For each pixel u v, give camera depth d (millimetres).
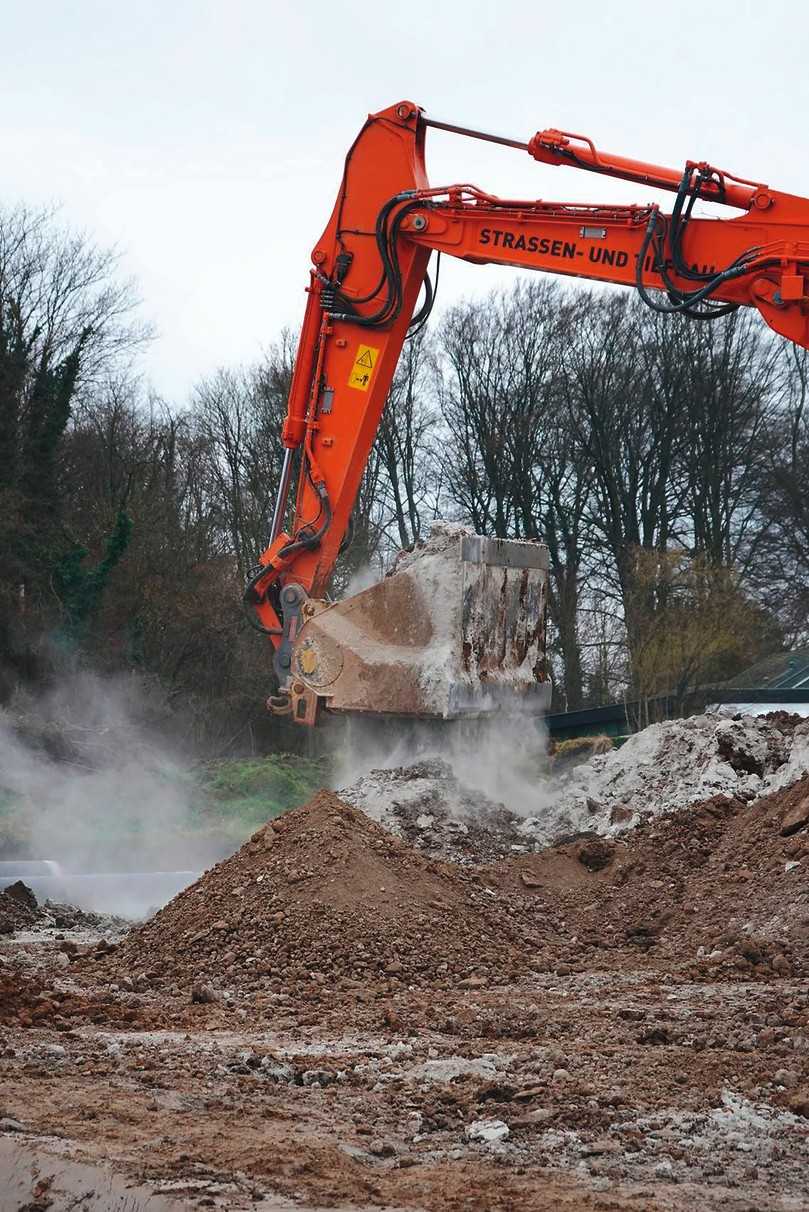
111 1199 5875
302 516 16562
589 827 15266
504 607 15953
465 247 15531
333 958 11469
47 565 34062
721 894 12844
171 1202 5750
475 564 15562
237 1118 7125
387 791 15508
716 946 11773
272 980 11227
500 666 15945
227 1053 8711
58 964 12500
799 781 14008
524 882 13828
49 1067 8172
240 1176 6105
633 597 33969
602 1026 9312
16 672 32438
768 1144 6812
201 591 37031
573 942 12617
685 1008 9820
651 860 13867
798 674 29906
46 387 35562
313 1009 10336
